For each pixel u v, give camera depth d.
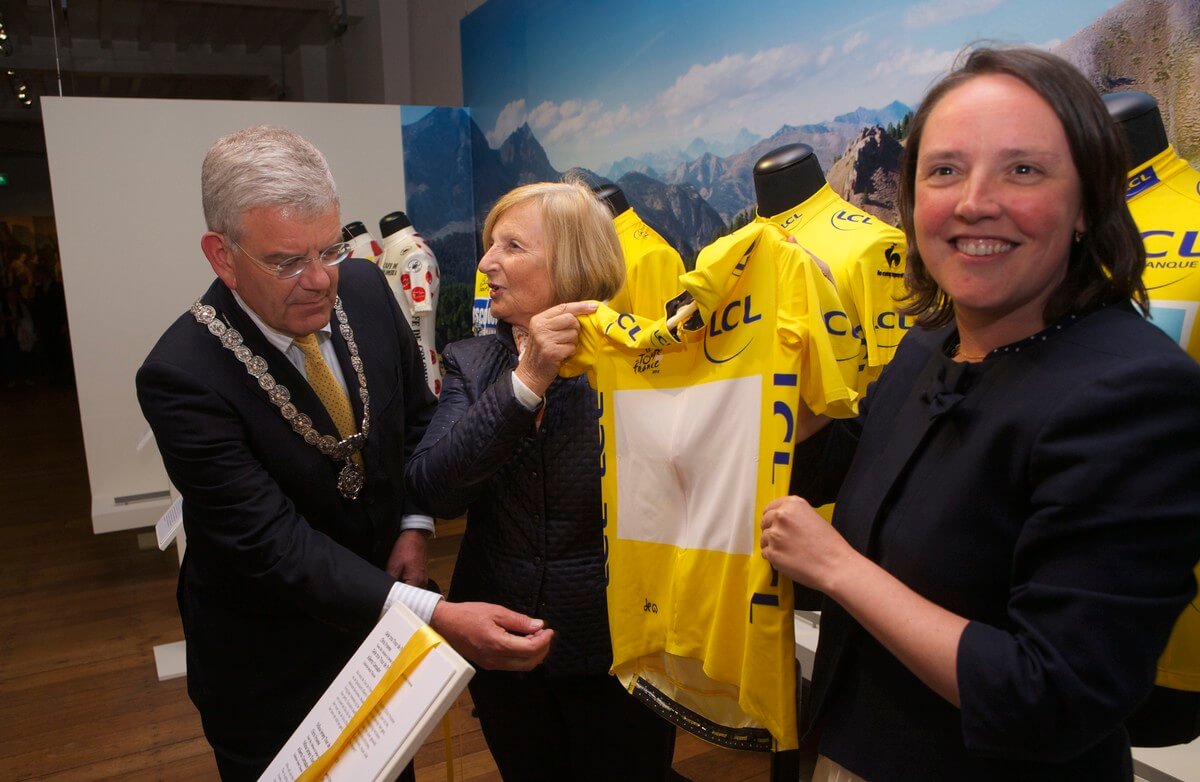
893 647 0.74
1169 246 1.29
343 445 1.32
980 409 0.76
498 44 4.95
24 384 10.55
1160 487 0.62
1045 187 0.70
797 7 2.72
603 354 1.23
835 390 0.94
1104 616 0.63
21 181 10.33
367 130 4.82
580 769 1.44
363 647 0.99
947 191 0.74
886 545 0.82
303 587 1.20
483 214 5.38
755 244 1.05
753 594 1.02
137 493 4.33
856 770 0.84
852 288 1.72
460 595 1.49
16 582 3.99
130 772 2.46
